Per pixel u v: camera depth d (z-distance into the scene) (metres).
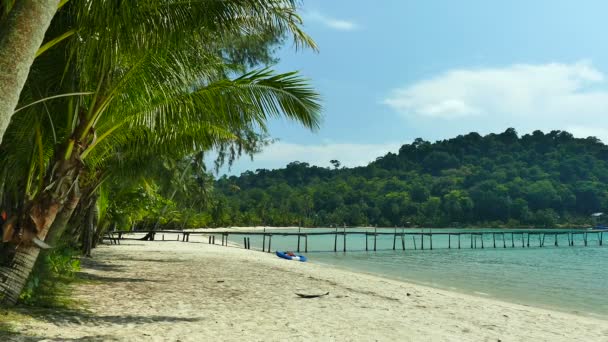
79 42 5.91
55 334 5.75
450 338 7.30
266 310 8.85
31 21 3.03
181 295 10.23
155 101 7.42
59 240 12.35
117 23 5.18
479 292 16.84
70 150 6.63
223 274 14.97
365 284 14.54
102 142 8.12
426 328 7.99
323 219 134.50
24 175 7.26
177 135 9.43
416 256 37.88
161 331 6.55
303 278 14.97
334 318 8.37
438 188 150.75
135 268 15.62
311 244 56.41
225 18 6.09
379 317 8.77
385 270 24.94
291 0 5.65
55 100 7.02
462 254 41.75
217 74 8.75
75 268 11.21
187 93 7.52
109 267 15.30
